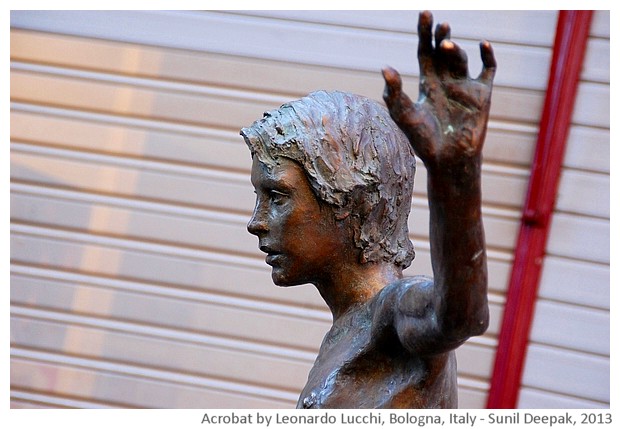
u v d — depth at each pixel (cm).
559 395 575
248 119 597
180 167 609
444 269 221
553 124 559
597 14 556
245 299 612
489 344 583
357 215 280
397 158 285
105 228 620
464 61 214
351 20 580
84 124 613
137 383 623
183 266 615
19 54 613
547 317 575
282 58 588
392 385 268
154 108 606
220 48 594
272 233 279
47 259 626
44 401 630
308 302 609
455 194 215
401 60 576
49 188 621
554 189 566
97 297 624
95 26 605
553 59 557
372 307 277
